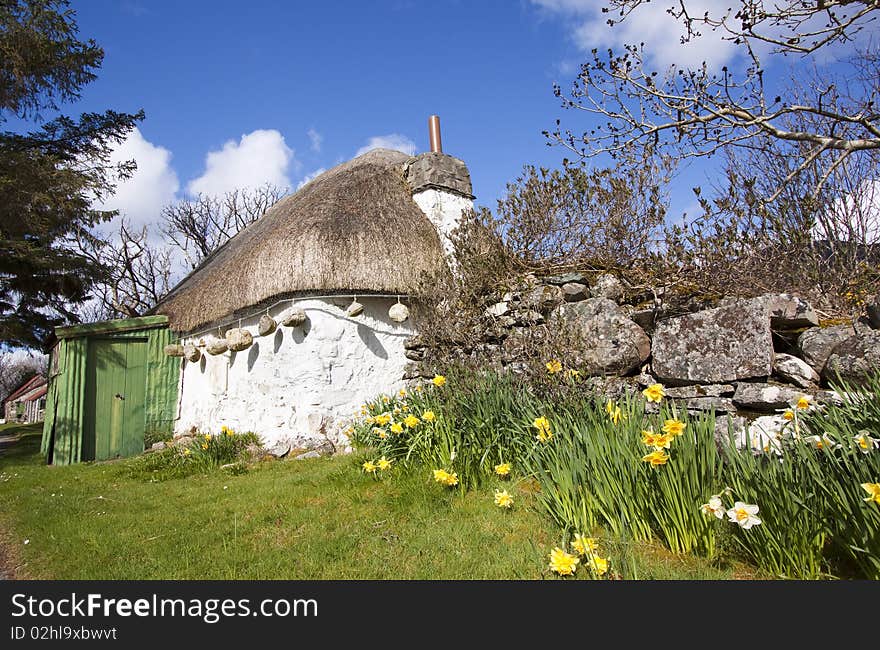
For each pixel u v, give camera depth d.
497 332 5.60
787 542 2.36
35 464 9.09
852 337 3.34
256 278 7.06
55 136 14.13
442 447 4.28
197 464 6.47
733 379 3.73
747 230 4.51
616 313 4.55
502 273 5.96
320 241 6.77
